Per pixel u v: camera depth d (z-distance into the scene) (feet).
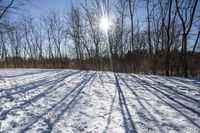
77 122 14.87
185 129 13.73
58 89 26.08
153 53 60.75
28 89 25.34
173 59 56.59
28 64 85.25
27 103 19.36
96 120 15.29
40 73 42.60
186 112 17.40
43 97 21.80
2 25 50.06
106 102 20.39
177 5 44.09
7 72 43.19
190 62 52.65
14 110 17.19
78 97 22.18
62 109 17.83
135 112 17.28
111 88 27.66
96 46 72.95
